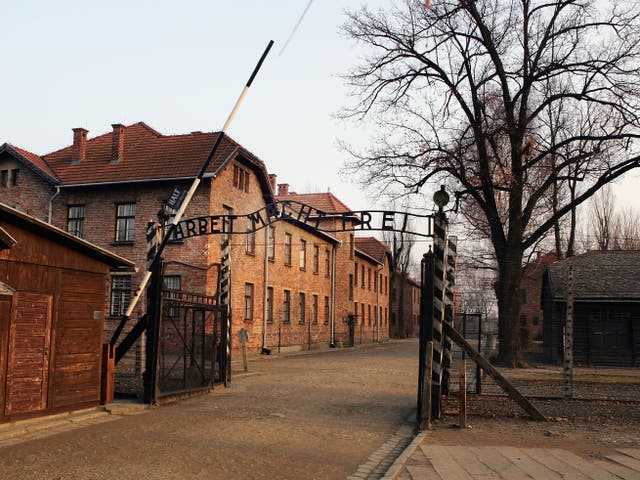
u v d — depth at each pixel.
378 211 13.66
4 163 31.03
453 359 27.12
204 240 27.56
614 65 22.73
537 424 11.46
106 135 33.25
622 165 22.62
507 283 25.61
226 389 16.78
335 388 17.48
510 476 7.37
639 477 7.29
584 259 32.28
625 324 28.48
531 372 23.11
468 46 25.30
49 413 10.57
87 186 29.31
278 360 30.94
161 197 28.52
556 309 29.25
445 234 12.37
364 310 59.50
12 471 7.43
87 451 8.59
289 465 8.16
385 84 25.80
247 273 32.59
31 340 10.15
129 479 7.18
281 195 53.50
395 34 25.52
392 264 73.44
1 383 9.49
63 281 10.92
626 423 11.54
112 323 28.06
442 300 12.17
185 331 14.88
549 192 34.97
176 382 14.47
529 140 24.97
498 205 33.69
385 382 19.55
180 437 9.78
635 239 54.31
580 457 8.52
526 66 24.83
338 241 49.12
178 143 30.67
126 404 12.65
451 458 8.44
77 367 11.34
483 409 13.02
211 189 27.86
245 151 30.34
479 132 24.61
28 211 30.33
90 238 29.44
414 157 24.66
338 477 7.62
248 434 10.23
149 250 15.23
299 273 41.59
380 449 9.42
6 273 9.65
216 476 7.45
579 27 23.42
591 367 27.66
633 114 22.28
